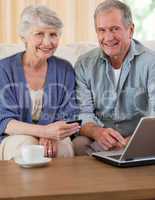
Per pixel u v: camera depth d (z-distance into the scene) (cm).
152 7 322
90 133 190
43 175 127
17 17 287
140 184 115
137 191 110
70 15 296
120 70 201
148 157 145
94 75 202
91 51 208
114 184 115
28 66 193
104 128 192
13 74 191
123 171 132
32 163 138
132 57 200
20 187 113
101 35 196
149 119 132
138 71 201
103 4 198
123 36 195
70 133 170
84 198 107
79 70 204
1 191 109
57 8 294
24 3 285
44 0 289
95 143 187
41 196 105
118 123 203
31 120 193
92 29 300
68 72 202
